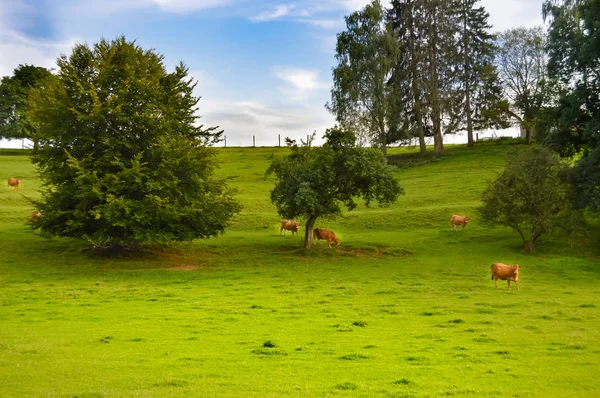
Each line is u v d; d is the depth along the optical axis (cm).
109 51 4250
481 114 9100
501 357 1606
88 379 1302
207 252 4322
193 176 4166
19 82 9900
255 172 8569
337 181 4381
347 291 3003
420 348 1725
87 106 3928
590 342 1806
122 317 2302
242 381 1315
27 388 1202
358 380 1343
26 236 4578
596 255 4216
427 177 7500
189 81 4597
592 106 4872
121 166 3909
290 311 2452
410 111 8600
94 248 4188
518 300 2744
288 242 4706
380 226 5403
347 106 7781
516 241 4553
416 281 3350
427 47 8431
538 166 4247
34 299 2752
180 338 1878
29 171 7544
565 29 4906
